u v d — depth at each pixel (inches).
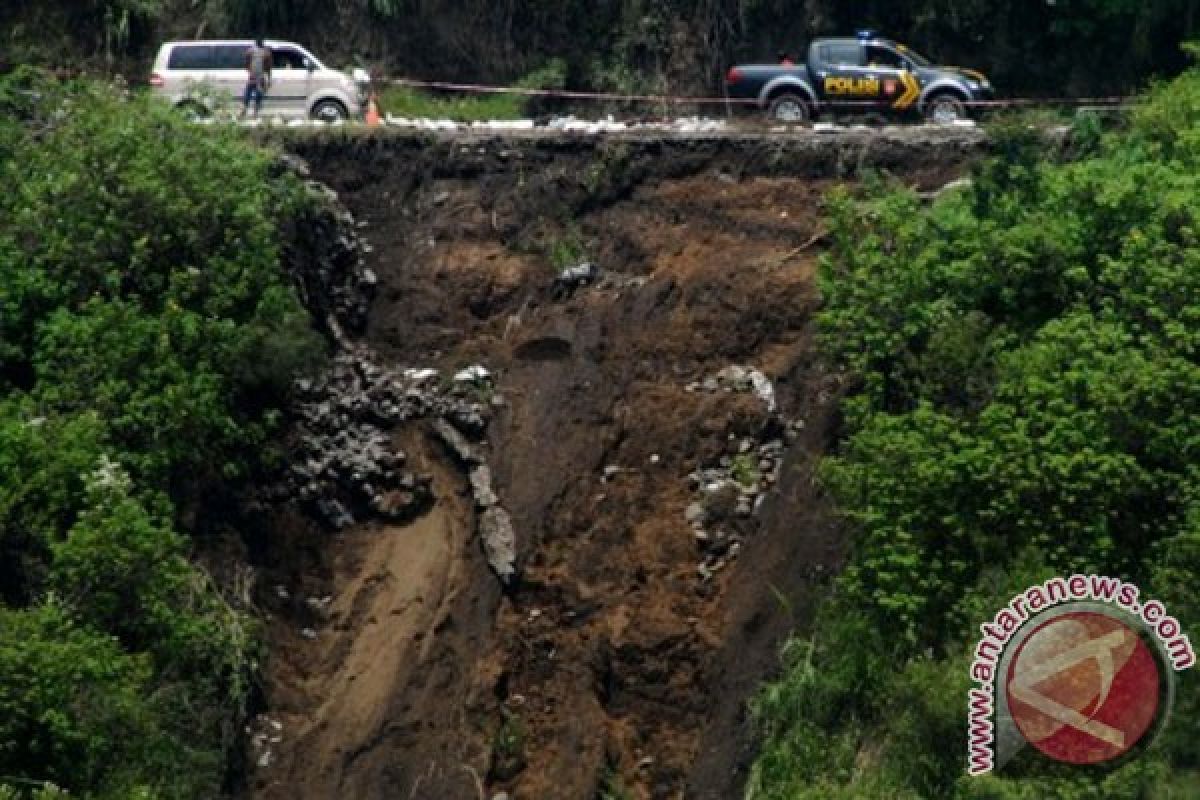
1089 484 1802.4
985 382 1947.6
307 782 1936.5
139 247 2113.7
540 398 2162.9
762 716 1889.8
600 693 1973.4
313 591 2065.7
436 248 2333.9
